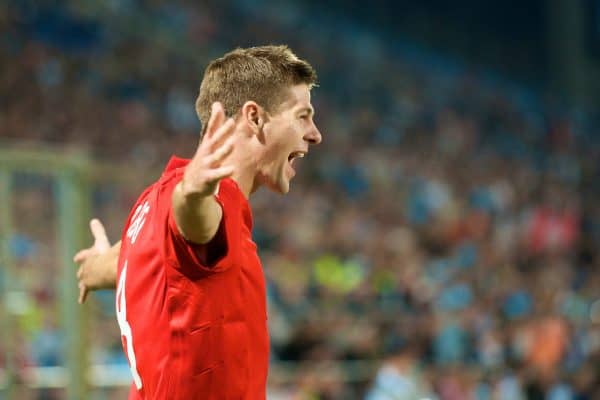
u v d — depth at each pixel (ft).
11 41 109.50
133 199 67.05
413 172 136.26
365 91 175.32
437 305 80.23
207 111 17.90
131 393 18.13
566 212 133.49
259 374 16.90
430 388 62.54
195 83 132.36
